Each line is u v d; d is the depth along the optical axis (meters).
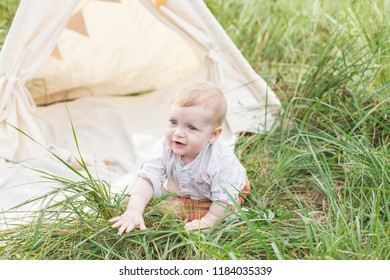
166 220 2.16
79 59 3.36
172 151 2.30
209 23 2.85
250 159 2.73
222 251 2.07
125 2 3.22
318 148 2.74
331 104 3.02
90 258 2.09
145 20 3.29
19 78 2.73
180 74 3.48
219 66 2.92
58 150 2.86
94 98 3.37
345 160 2.57
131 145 2.98
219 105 2.21
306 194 2.55
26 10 2.60
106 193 2.22
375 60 3.14
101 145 3.01
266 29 3.81
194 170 2.28
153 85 3.52
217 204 2.21
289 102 3.09
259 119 2.94
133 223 2.12
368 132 2.81
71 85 3.41
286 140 2.68
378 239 2.07
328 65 3.18
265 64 3.60
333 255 2.03
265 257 2.11
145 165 2.31
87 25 3.28
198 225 2.22
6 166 2.64
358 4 3.51
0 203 2.45
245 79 2.96
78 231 2.12
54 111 3.27
